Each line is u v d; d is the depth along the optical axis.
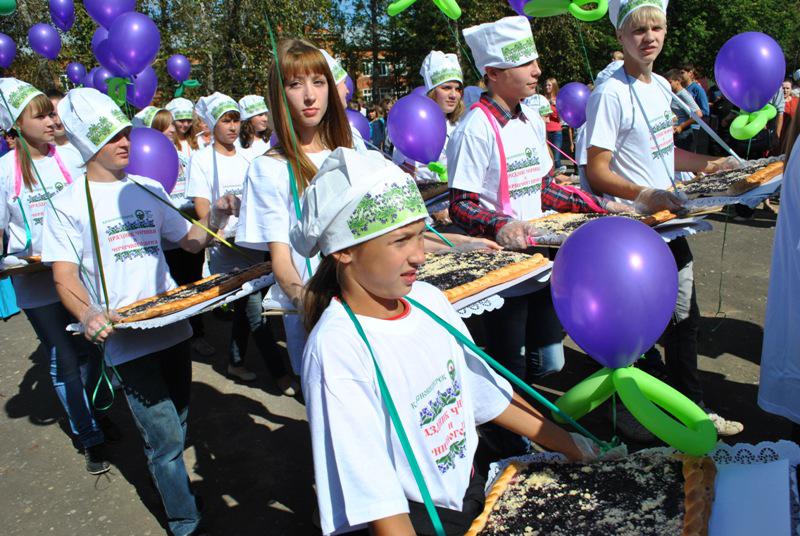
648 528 1.37
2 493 3.58
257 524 3.10
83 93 2.77
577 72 16.59
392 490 1.32
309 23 11.04
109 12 4.85
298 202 2.26
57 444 4.10
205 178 4.69
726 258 6.44
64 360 3.61
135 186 2.97
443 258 2.89
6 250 4.16
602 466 1.63
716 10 24.08
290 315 2.59
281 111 2.34
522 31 2.91
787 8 26.05
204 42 11.75
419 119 4.04
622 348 1.64
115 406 4.55
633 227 1.70
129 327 2.50
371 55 20.48
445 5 3.05
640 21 3.04
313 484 3.40
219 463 3.66
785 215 2.09
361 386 1.40
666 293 1.63
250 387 4.62
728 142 8.93
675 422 1.51
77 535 3.15
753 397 3.73
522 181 3.16
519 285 2.89
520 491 1.59
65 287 2.66
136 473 3.68
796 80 8.82
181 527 2.90
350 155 1.45
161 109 6.04
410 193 1.44
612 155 3.35
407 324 1.55
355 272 1.48
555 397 3.89
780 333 2.12
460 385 1.65
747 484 1.41
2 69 6.25
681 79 8.54
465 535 1.45
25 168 3.92
